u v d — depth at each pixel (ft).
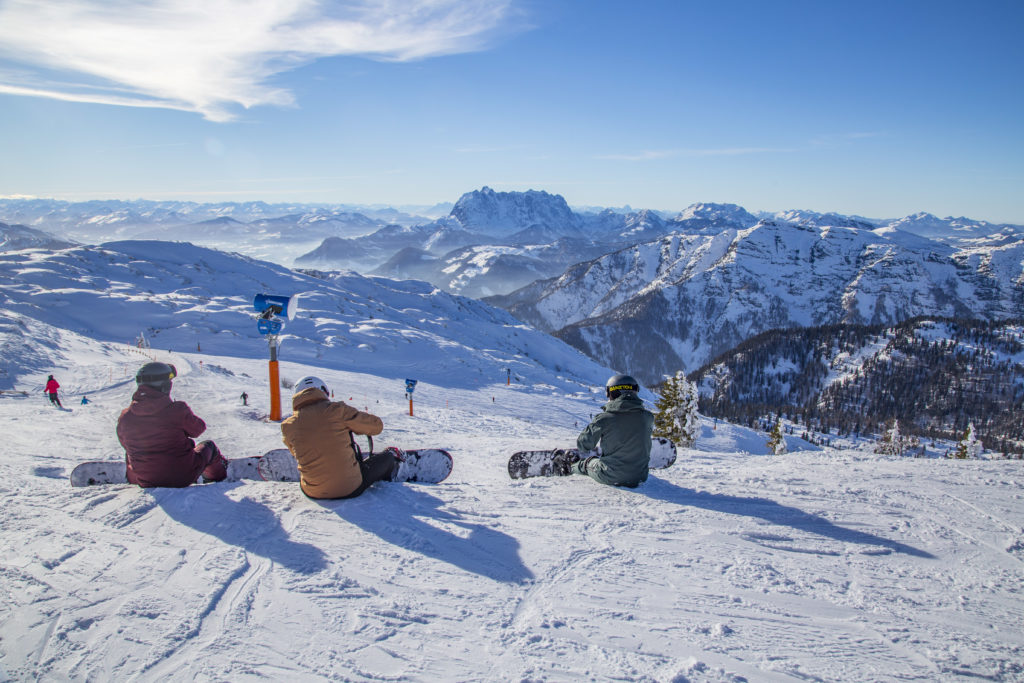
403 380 167.63
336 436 15.33
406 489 17.04
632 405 17.63
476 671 8.25
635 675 8.19
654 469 20.77
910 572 12.05
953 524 14.82
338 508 15.06
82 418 41.91
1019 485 18.38
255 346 187.73
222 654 8.46
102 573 11.10
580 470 19.33
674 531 14.12
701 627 9.65
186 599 10.14
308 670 8.13
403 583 11.03
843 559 12.63
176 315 207.82
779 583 11.41
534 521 14.66
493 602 10.41
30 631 8.99
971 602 10.80
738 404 479.41
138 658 8.29
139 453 16.25
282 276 312.71
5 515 14.16
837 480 19.03
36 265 234.17
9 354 90.48
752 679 8.16
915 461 22.99
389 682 7.90
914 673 8.40
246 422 43.75
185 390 71.10
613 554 12.67
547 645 9.00
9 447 27.35
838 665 8.59
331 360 185.16
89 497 15.58
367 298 322.96
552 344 380.58
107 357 114.73
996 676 8.36
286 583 10.85
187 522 13.83
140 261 276.82
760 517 15.19
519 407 147.74
